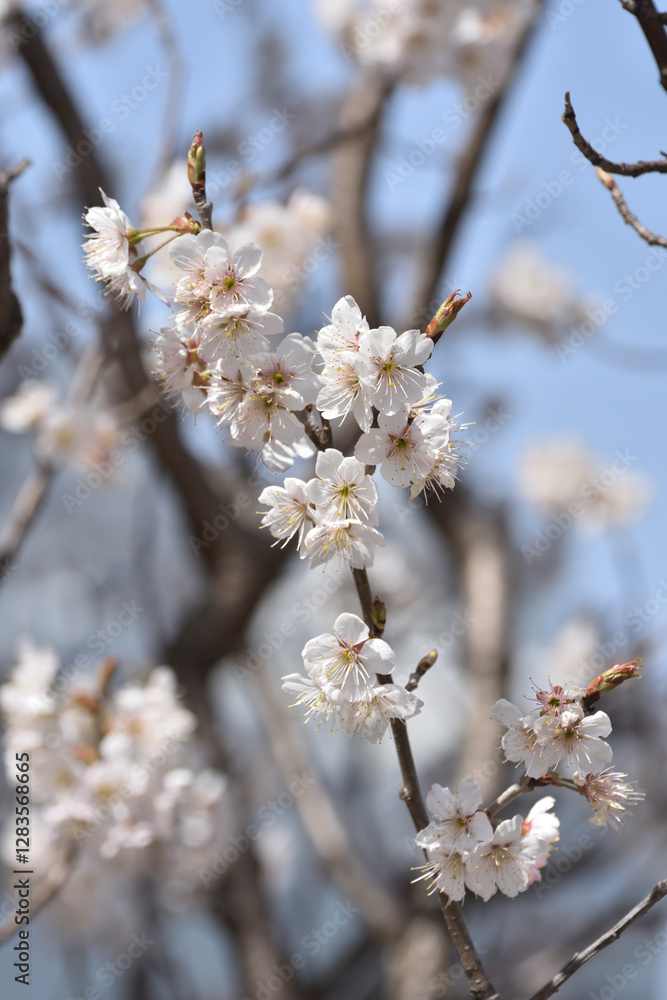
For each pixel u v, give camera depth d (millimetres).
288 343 1691
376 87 4980
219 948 5668
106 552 7363
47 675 3225
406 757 1670
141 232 1804
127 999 4672
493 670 5312
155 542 6742
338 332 1658
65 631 6988
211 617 4992
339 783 6312
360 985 5281
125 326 4191
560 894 5254
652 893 1615
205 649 5000
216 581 5102
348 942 5934
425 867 1675
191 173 1795
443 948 4688
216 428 1765
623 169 1829
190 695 4855
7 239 2504
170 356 1864
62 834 3119
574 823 5102
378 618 1657
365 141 5109
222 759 4707
